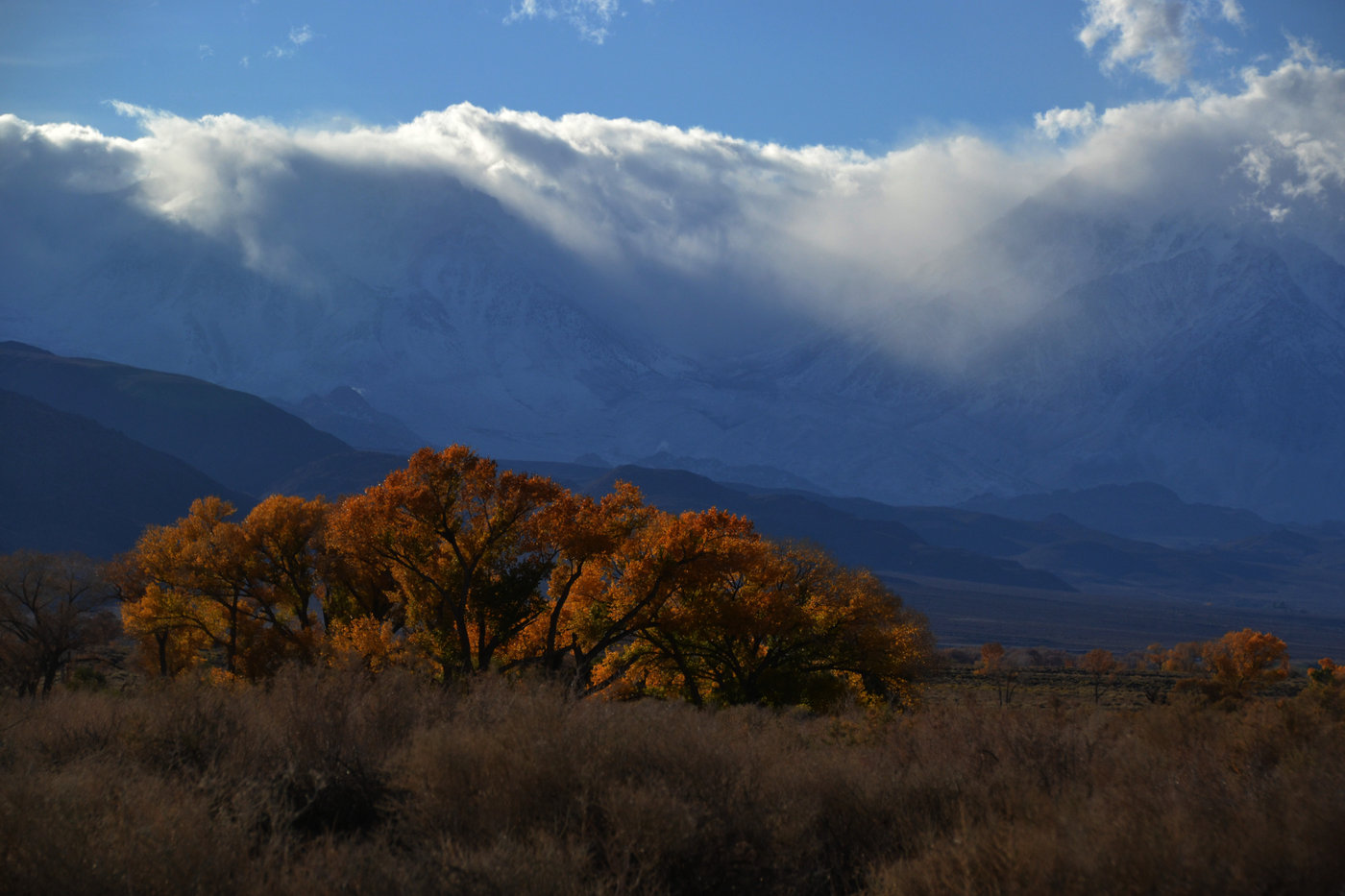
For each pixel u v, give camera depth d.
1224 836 5.86
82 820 5.49
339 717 8.53
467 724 7.91
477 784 6.45
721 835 5.84
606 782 6.30
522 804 6.24
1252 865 5.52
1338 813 6.12
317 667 9.83
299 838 5.89
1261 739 9.12
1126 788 6.86
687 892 5.55
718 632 29.72
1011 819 6.38
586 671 27.88
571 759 6.61
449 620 29.89
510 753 6.68
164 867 5.04
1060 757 8.34
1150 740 9.57
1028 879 5.30
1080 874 5.29
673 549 28.22
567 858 5.42
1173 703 10.72
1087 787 7.40
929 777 7.41
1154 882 5.31
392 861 5.22
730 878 5.58
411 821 6.12
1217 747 8.98
